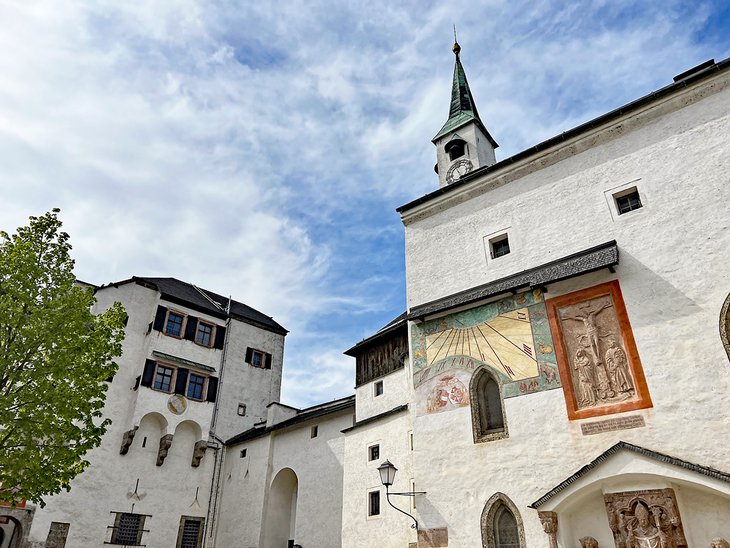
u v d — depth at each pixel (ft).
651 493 42.06
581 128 59.36
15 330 54.24
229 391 130.11
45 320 55.47
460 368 57.77
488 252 62.90
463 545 50.47
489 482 51.03
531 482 48.52
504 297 57.31
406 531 69.62
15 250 56.80
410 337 63.72
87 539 99.60
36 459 51.34
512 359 54.34
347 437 86.38
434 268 66.95
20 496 51.42
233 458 120.98
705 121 52.03
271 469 109.19
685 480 40.34
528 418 51.06
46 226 61.26
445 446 55.57
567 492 44.75
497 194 65.05
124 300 120.06
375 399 86.69
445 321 61.21
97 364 59.41
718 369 43.27
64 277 59.82
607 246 53.26
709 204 48.83
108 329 62.44
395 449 76.07
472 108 99.86
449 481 53.78
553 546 44.65
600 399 47.80
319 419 101.60
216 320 132.98
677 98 54.39
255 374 137.90
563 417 49.03
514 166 64.18
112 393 111.24
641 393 45.88
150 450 112.78
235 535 109.40
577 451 47.16
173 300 125.39
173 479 113.60
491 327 57.21
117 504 104.94
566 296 53.21
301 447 103.76
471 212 66.64
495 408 54.44
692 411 43.14
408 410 75.66
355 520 78.48
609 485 44.04
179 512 112.16
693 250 48.14
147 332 119.96
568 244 56.54
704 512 40.45
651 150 54.54
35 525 95.09
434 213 70.64
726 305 44.68
